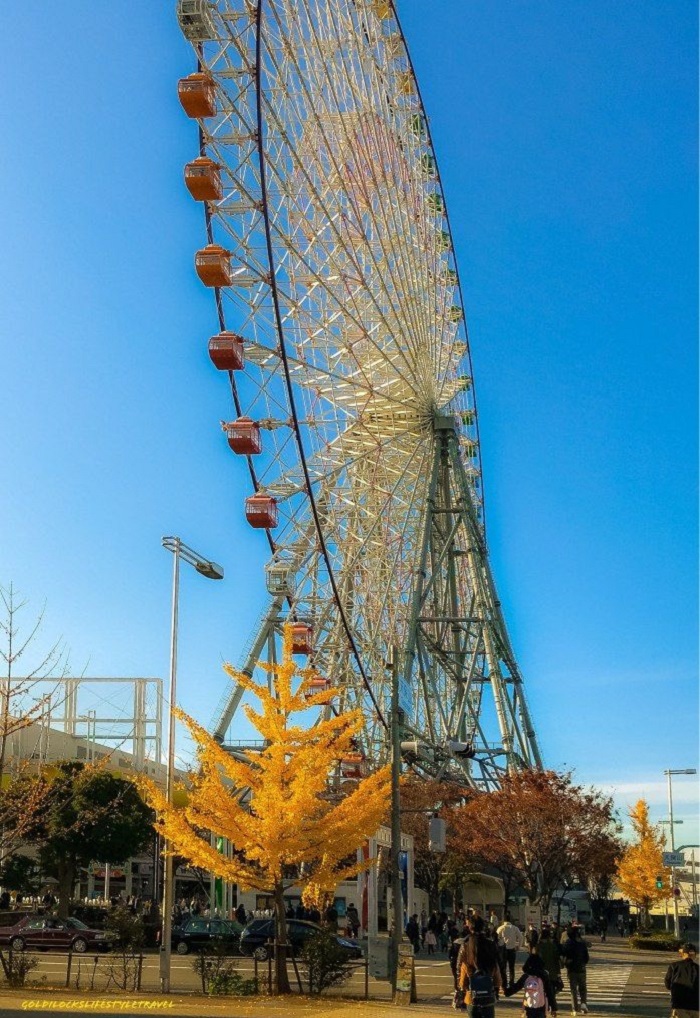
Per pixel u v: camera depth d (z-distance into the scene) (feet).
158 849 230.48
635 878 304.30
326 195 170.30
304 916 204.13
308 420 200.95
